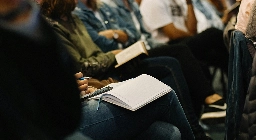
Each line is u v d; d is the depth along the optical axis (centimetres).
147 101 153
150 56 274
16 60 87
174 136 157
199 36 305
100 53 250
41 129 90
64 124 95
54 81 91
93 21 279
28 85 88
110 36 282
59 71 92
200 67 267
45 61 89
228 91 203
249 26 185
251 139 175
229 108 200
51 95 91
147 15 312
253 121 174
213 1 367
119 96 153
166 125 161
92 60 233
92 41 253
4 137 87
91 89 194
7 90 86
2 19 85
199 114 275
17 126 88
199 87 264
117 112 153
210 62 311
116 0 302
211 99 263
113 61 243
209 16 356
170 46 273
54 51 91
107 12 292
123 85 164
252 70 174
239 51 189
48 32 90
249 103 175
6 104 87
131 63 245
